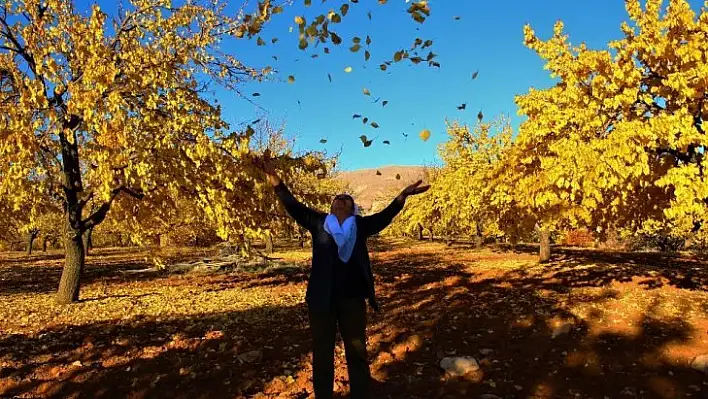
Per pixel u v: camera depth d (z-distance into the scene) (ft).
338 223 11.14
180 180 30.45
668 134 23.09
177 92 31.73
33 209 32.42
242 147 29.68
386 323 25.16
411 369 16.88
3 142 26.53
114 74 28.53
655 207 29.07
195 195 34.09
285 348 20.07
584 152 24.20
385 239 158.10
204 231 50.75
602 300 30.66
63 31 31.04
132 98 33.24
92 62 27.99
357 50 12.46
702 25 25.27
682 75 23.73
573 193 24.76
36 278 56.80
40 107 27.89
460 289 38.40
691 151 26.21
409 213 100.78
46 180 30.01
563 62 29.60
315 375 10.93
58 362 18.16
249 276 54.85
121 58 31.68
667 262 59.00
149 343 21.27
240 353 19.30
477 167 59.98
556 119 26.66
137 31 32.89
